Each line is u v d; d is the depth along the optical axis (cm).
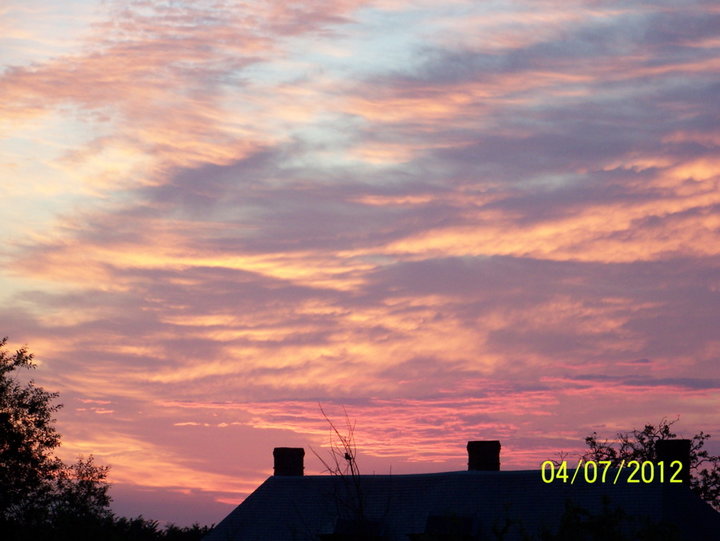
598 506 3931
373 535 4341
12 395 5972
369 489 4647
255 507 4928
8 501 5550
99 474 5669
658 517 3738
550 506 4059
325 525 4525
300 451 5278
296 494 4869
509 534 4038
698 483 6203
